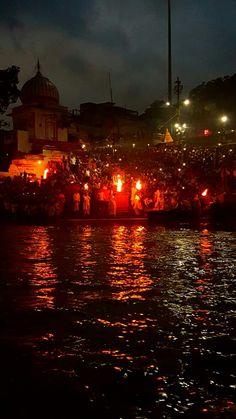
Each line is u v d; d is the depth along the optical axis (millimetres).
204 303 6480
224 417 3256
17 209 25844
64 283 7914
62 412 3299
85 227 22328
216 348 4605
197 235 17859
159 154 41938
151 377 3900
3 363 4211
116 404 3422
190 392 3617
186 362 4227
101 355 4410
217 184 31594
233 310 6098
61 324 5438
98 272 9039
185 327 5320
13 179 32219
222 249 13047
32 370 4047
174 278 8414
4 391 3635
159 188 30734
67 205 27406
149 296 6930
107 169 37188
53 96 57344
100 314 5891
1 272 9008
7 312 5984
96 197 28344
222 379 3859
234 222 25688
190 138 43812
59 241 15242
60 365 4160
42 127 55062
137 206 28734
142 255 11648
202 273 8938
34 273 8898
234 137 41812
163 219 26141
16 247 13367
